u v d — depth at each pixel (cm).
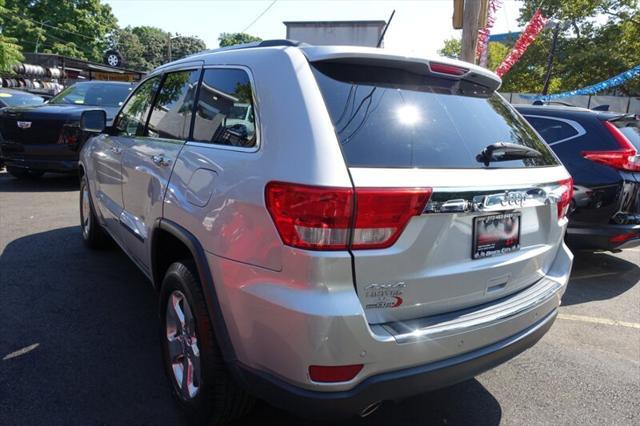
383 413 280
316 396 191
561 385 316
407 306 209
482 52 1020
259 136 218
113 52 3569
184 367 261
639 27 2572
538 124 547
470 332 216
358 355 190
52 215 667
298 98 210
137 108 388
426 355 205
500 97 301
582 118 520
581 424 278
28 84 2369
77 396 277
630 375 331
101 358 316
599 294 484
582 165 498
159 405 273
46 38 4459
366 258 193
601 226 491
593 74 2666
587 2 2598
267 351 202
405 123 223
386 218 194
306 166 193
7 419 254
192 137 277
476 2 797
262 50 243
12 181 907
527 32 1145
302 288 190
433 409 286
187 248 270
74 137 805
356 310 188
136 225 341
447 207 208
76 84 962
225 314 221
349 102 216
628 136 504
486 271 231
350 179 191
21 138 803
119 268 473
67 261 488
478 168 229
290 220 192
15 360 309
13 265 472
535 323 253
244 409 244
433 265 212
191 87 300
